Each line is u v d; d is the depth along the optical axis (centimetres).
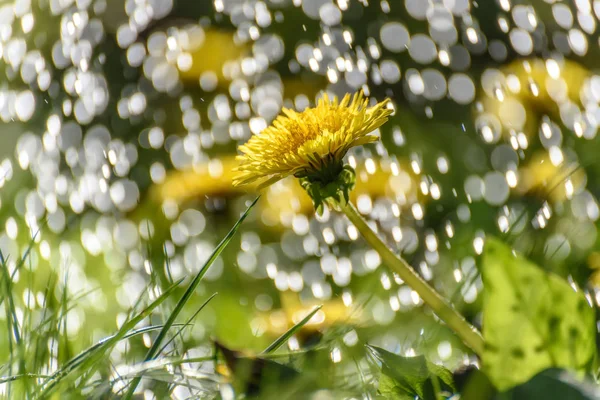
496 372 46
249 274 79
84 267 76
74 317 62
